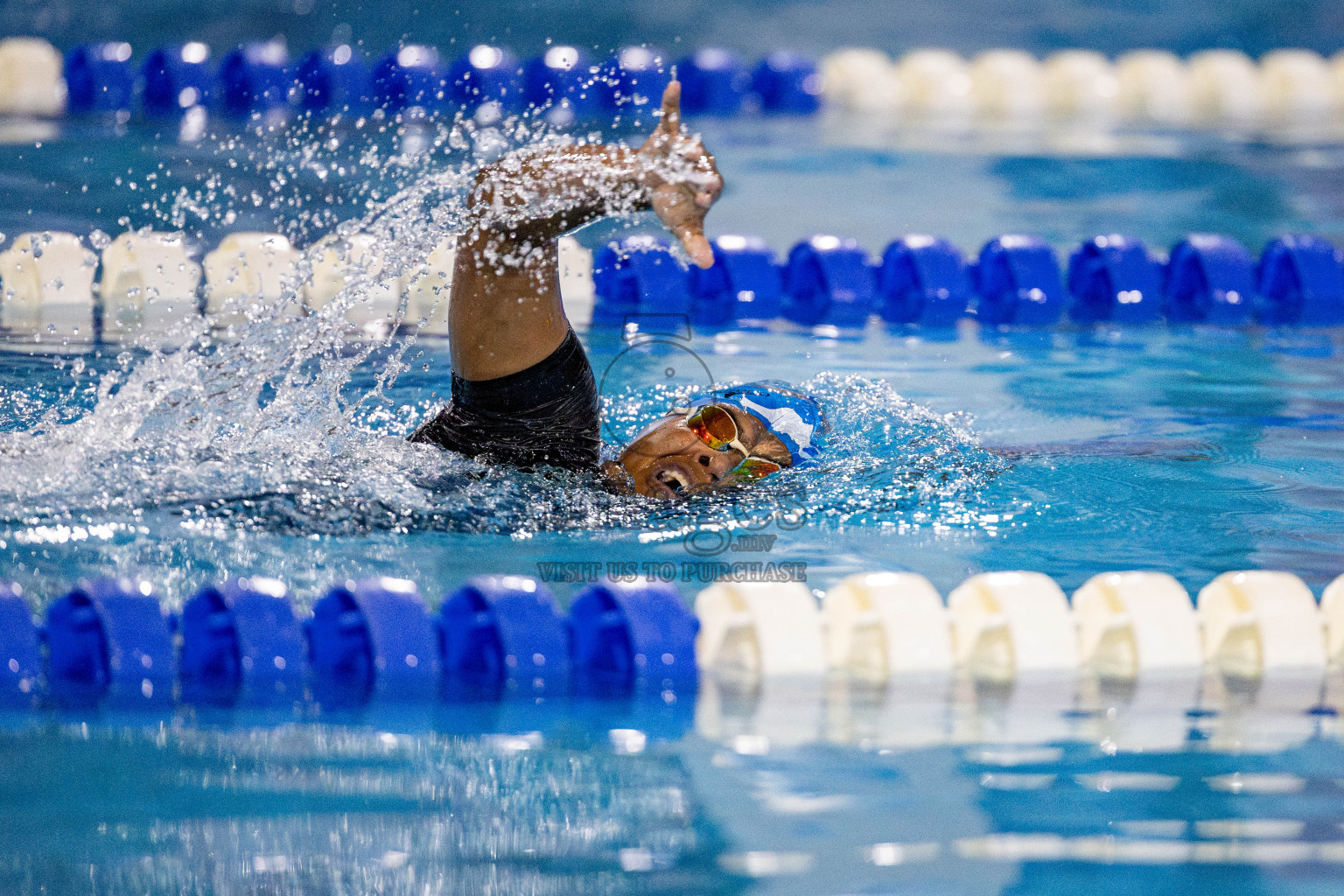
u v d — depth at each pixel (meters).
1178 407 13.05
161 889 5.04
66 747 6.33
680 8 44.50
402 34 37.72
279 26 37.31
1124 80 37.75
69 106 29.22
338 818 5.63
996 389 13.59
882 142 30.67
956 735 6.65
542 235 8.66
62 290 16.08
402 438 10.12
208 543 8.62
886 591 7.86
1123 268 19.08
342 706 6.91
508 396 9.40
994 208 24.06
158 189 20.45
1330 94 37.81
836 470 10.49
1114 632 7.76
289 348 10.63
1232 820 5.72
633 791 5.93
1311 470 11.03
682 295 17.95
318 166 22.25
